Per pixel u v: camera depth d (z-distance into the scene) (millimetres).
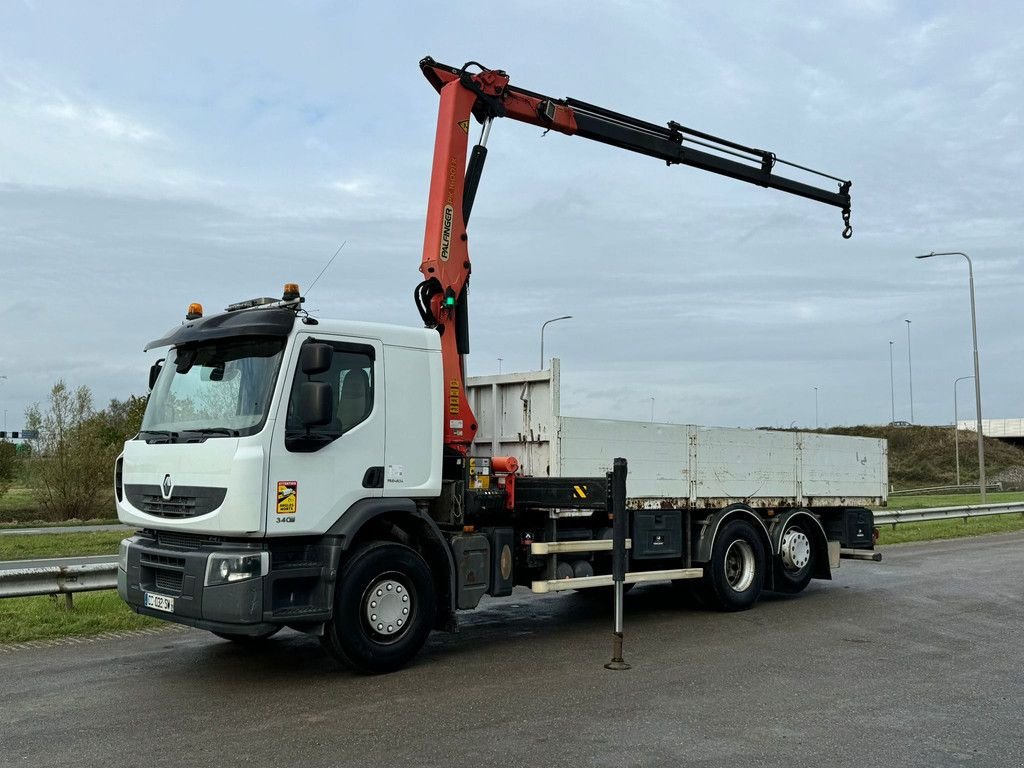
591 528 9242
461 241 8922
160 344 7672
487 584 8055
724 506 10570
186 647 8180
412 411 7551
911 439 89812
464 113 9133
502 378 9344
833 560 12094
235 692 6547
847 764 4992
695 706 6164
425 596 7457
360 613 7047
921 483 79562
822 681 6910
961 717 5922
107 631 8867
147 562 7070
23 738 5430
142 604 7094
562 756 5086
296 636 8688
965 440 87750
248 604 6402
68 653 7906
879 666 7445
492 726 5684
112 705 6184
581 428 8961
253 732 5555
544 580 8828
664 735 5488
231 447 6523
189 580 6582
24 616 9078
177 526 6805
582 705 6191
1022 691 6613
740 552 10703
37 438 30906
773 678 7008
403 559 7320
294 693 6523
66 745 5293
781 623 9617
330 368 7027
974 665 7488
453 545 7832
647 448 9617
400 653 7215
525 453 9062
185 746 5273
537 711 6039
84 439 30828
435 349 7805
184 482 6824
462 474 8109
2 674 7109
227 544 6648
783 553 11195
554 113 10055
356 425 7148
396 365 7488
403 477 7430
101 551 19188
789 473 11531
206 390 7133
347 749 5219
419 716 5914
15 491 36156
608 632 9062
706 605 10523
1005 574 13914
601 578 9148
